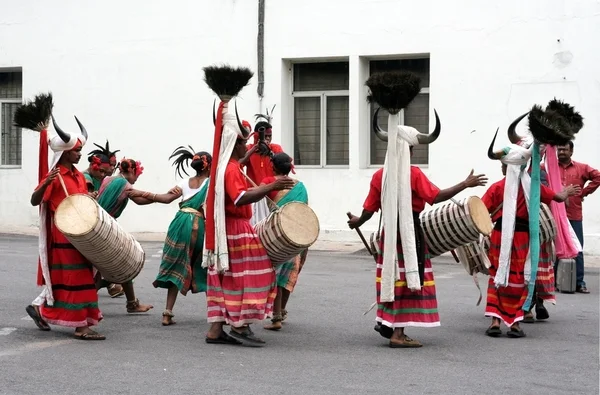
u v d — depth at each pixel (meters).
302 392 7.28
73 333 9.58
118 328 9.95
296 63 20.03
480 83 17.94
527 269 9.66
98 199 10.41
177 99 20.66
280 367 8.16
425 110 18.92
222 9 20.14
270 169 11.07
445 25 18.19
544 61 17.39
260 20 19.75
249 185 10.30
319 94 19.92
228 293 8.89
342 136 19.89
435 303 9.05
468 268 10.17
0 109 22.97
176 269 10.08
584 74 17.06
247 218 8.95
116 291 12.05
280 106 19.70
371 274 14.73
